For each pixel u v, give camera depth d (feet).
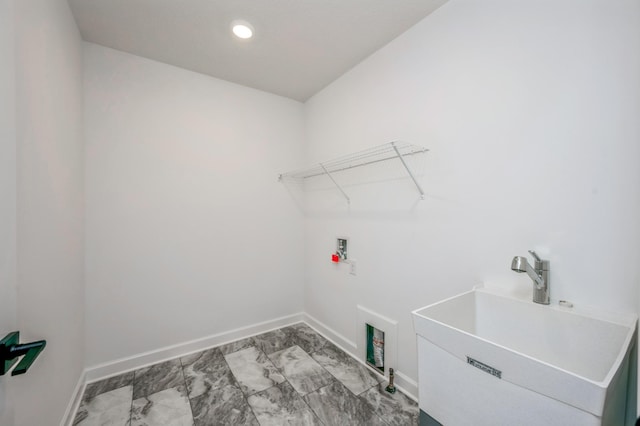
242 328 8.12
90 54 6.01
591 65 3.31
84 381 5.80
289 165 8.99
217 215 7.66
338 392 5.64
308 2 4.91
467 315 4.05
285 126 8.91
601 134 3.24
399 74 5.84
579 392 2.09
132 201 6.48
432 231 5.18
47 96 3.85
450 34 4.85
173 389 5.74
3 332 2.62
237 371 6.39
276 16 5.26
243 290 8.13
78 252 5.45
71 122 5.03
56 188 4.18
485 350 2.67
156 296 6.80
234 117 7.94
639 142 2.98
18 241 2.90
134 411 5.11
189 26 5.54
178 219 7.09
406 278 5.69
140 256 6.59
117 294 6.31
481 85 4.41
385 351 6.13
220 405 5.27
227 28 5.61
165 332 6.93
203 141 7.44
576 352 3.19
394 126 5.96
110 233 6.23
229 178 7.86
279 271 8.82
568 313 3.27
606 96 3.20
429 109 5.22
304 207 9.31
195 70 7.25
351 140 7.19
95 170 6.05
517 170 3.98
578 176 3.42
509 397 2.52
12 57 2.76
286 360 6.86
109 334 6.23
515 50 4.00
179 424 4.83
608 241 3.20
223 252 7.77
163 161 6.88
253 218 8.30
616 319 3.02
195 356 7.05
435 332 3.17
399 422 4.83
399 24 5.50
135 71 6.52
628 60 3.05
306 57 6.67
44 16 3.78
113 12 5.12
